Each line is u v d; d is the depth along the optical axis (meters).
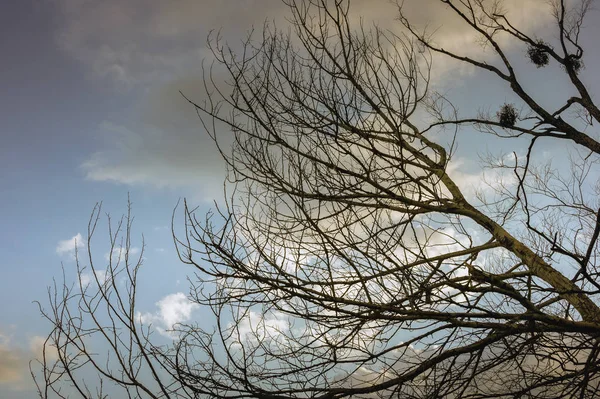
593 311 5.29
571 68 7.84
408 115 5.45
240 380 4.21
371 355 4.71
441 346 5.25
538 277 5.78
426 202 5.92
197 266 4.75
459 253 6.27
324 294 4.46
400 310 4.46
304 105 5.58
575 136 7.36
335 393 4.38
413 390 4.90
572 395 4.87
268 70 5.71
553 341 5.08
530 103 7.57
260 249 4.80
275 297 4.91
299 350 4.87
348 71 5.42
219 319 4.31
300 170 5.15
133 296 4.10
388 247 5.00
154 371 3.79
